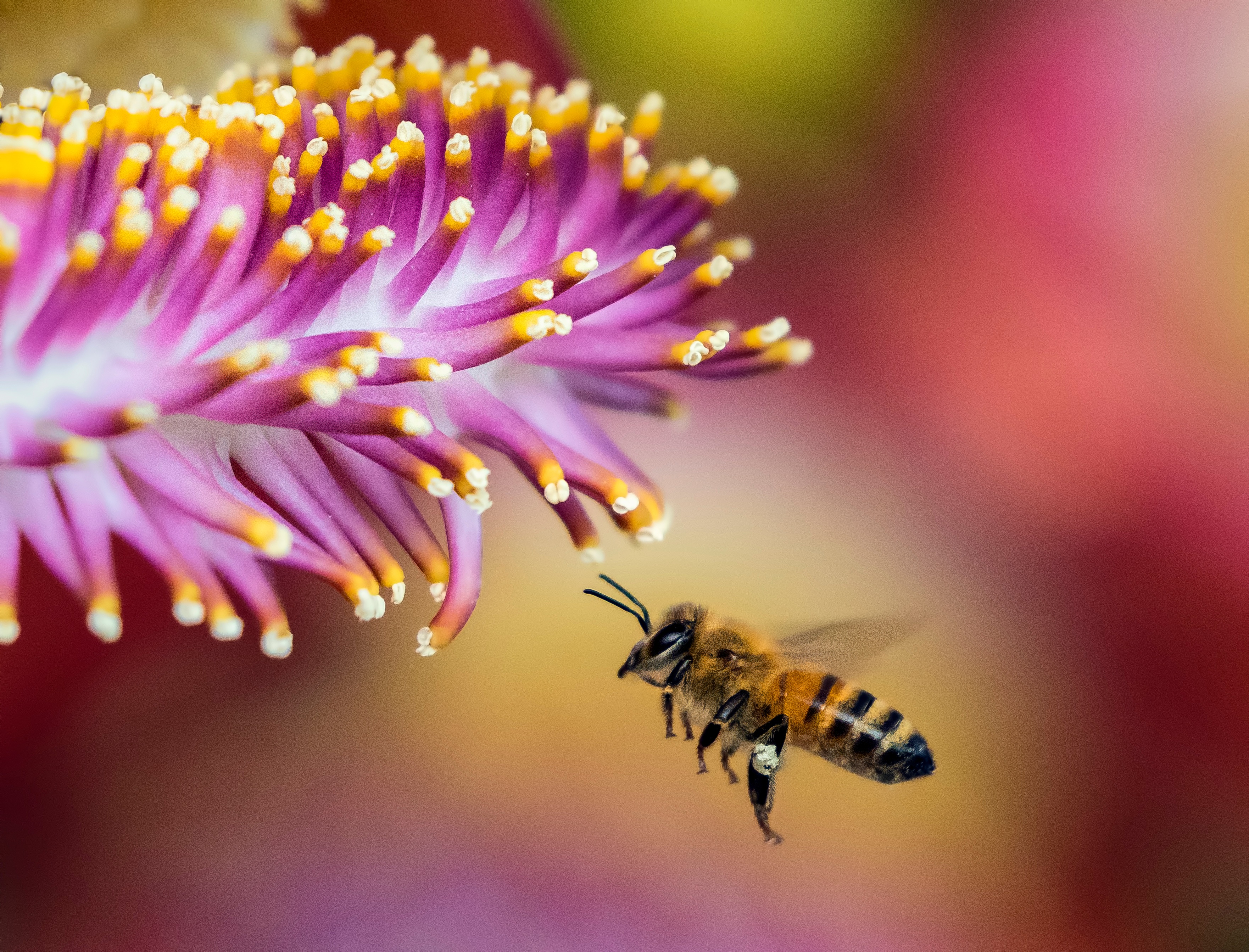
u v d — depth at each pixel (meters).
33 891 0.15
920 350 0.20
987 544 0.19
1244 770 0.18
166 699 0.16
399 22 0.15
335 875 0.15
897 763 0.13
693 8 0.18
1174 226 0.20
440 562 0.11
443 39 0.16
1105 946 0.16
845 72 0.19
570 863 0.16
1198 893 0.17
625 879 0.16
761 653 0.13
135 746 0.15
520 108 0.12
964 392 0.20
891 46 0.19
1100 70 0.20
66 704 0.15
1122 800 0.18
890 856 0.16
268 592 0.11
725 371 0.12
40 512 0.11
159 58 0.13
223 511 0.11
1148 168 0.20
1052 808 0.17
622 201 0.12
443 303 0.11
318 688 0.16
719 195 0.12
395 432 0.11
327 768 0.16
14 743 0.15
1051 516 0.20
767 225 0.20
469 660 0.16
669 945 0.15
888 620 0.13
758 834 0.16
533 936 0.15
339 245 0.11
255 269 0.11
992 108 0.20
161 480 0.11
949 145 0.20
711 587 0.17
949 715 0.17
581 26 0.18
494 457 0.17
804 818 0.16
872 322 0.20
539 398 0.12
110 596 0.11
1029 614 0.19
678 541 0.17
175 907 0.15
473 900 0.15
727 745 0.13
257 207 0.11
